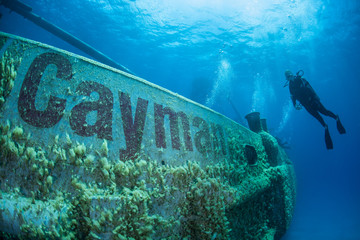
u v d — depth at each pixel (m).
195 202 2.09
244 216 3.47
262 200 4.41
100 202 1.43
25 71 1.64
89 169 1.63
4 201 1.40
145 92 2.27
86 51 8.32
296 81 5.41
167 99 2.50
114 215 1.43
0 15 2.66
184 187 2.12
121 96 2.04
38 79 1.67
